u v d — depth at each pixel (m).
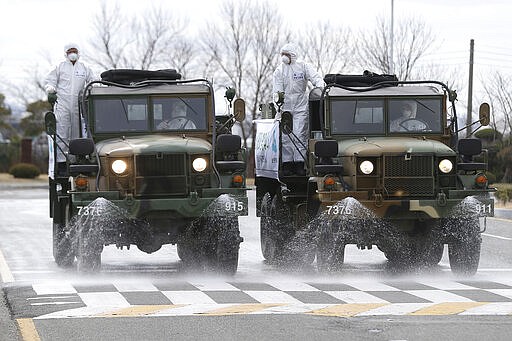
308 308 21.03
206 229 27.42
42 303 22.05
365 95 29.20
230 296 22.95
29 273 28.42
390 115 29.17
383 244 27.17
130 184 26.59
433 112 29.28
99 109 28.98
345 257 32.34
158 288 24.44
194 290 24.03
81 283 25.58
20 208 63.38
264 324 19.12
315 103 30.20
